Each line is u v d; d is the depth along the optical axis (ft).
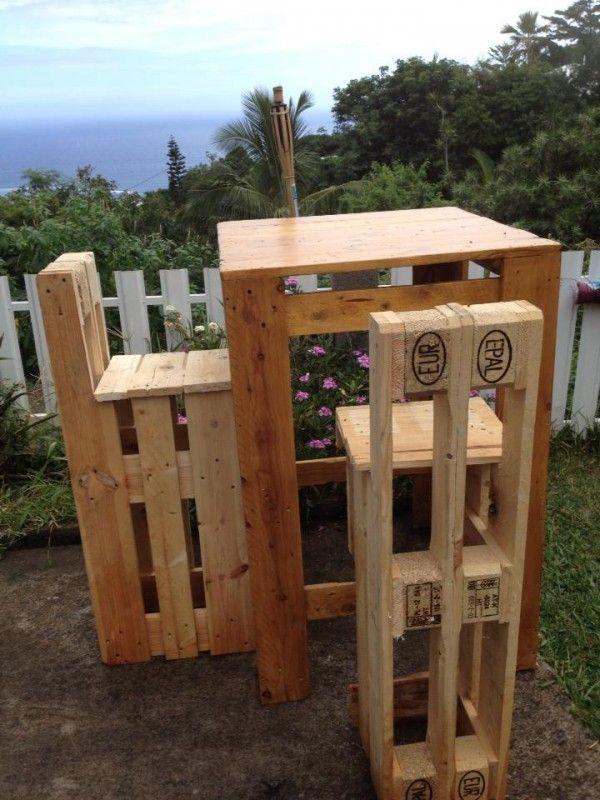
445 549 4.97
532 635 7.39
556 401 12.67
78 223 19.56
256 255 6.63
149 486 7.45
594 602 8.45
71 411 7.19
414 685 6.74
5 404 11.93
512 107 60.49
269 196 52.16
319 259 6.30
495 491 5.30
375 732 5.89
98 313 8.05
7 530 10.61
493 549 5.27
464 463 4.76
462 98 63.87
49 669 8.09
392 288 6.36
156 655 8.21
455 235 7.27
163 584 7.84
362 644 6.22
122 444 7.94
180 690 7.68
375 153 77.10
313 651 8.21
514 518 5.01
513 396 4.85
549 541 9.67
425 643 8.23
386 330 4.47
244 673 7.91
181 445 8.63
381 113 75.97
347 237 7.47
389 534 4.97
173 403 8.33
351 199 42.83
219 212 51.57
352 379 11.93
